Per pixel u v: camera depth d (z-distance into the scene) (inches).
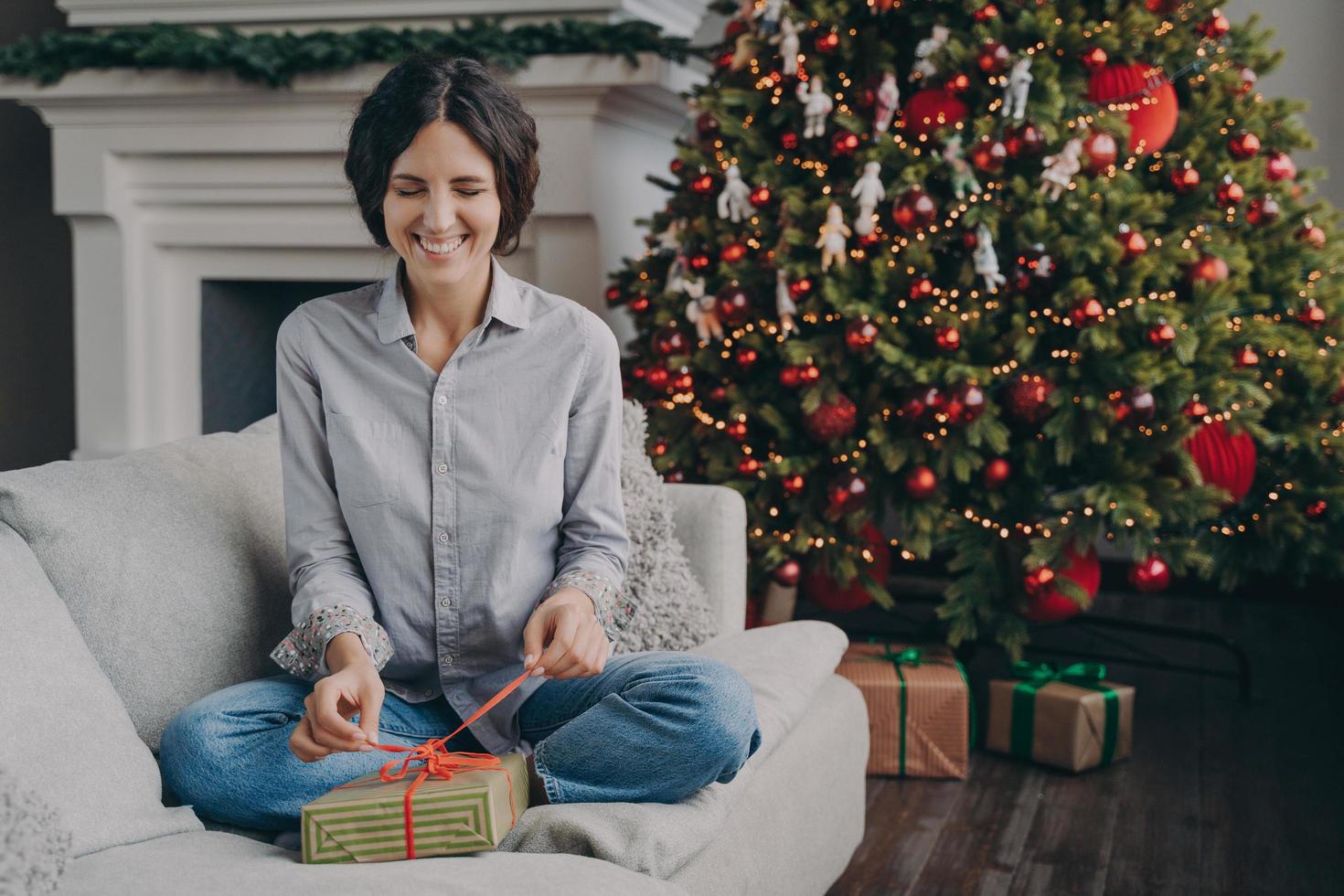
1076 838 82.5
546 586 53.5
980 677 111.5
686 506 75.2
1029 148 89.1
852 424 93.3
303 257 131.3
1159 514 93.9
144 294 135.3
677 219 106.0
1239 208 102.2
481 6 123.2
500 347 52.9
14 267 159.9
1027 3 94.6
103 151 130.2
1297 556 105.3
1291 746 100.9
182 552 53.3
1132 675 120.1
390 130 48.7
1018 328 92.0
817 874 65.8
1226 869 77.9
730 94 101.0
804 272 93.4
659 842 44.7
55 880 34.4
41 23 154.6
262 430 67.2
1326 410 102.7
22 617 44.6
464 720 53.4
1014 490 97.7
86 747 43.4
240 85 122.0
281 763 47.7
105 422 136.3
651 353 107.8
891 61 100.7
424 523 51.6
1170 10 94.3
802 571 102.5
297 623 49.7
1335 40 141.8
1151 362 89.8
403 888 37.7
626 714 48.5
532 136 52.1
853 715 72.5
